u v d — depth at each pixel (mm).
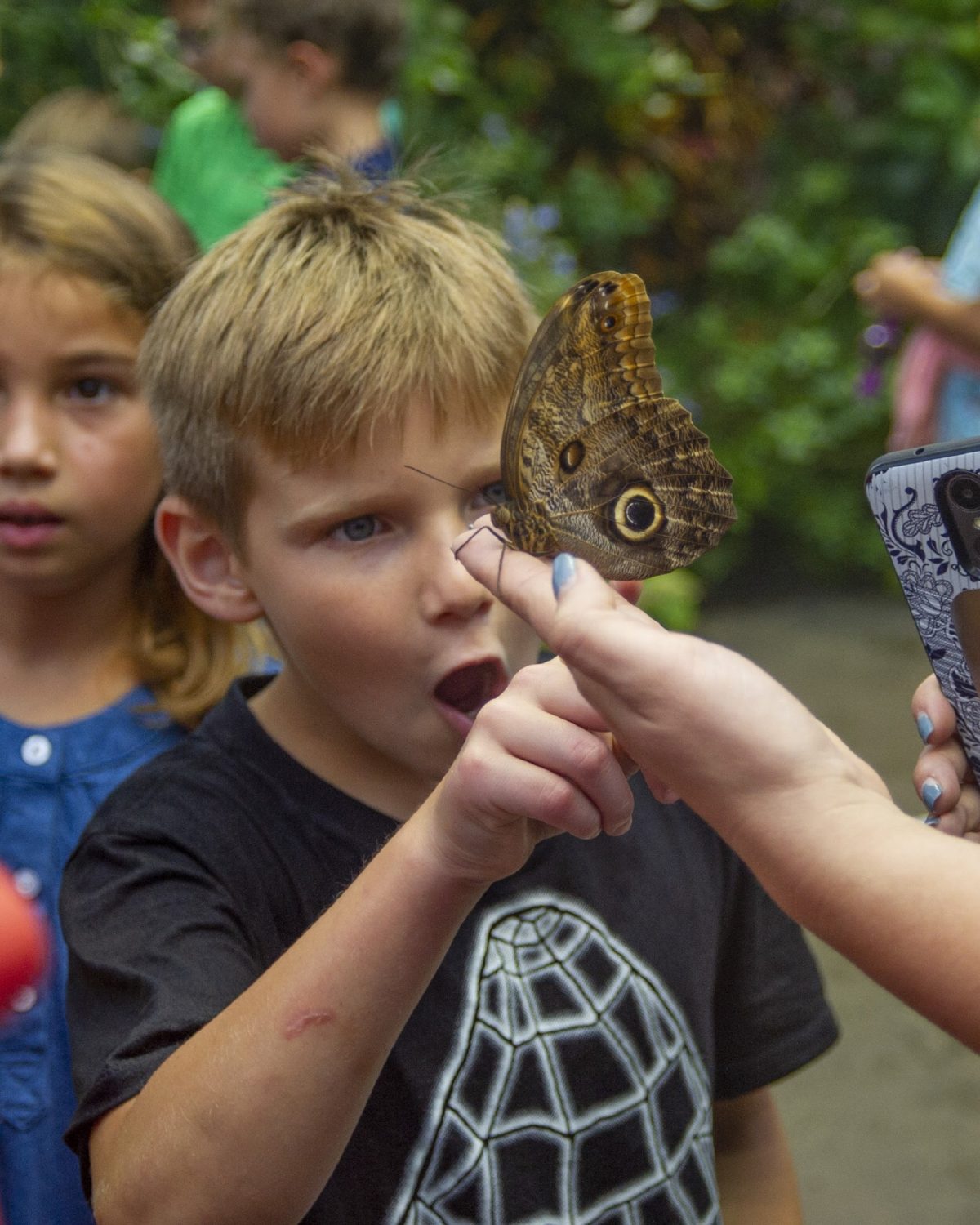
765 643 2977
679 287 3424
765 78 3434
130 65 2305
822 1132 1495
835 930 546
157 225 944
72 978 724
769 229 3232
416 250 766
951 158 3254
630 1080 753
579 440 637
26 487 910
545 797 620
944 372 1673
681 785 562
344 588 747
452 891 638
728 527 656
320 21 1618
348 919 643
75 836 909
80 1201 867
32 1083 866
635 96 3133
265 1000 648
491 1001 745
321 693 766
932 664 612
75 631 941
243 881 740
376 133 1731
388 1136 724
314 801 763
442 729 755
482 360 747
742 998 816
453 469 744
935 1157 1445
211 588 805
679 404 651
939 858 539
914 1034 1683
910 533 604
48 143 1710
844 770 554
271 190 868
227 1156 639
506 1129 734
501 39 3139
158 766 781
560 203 3105
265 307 751
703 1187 762
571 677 634
